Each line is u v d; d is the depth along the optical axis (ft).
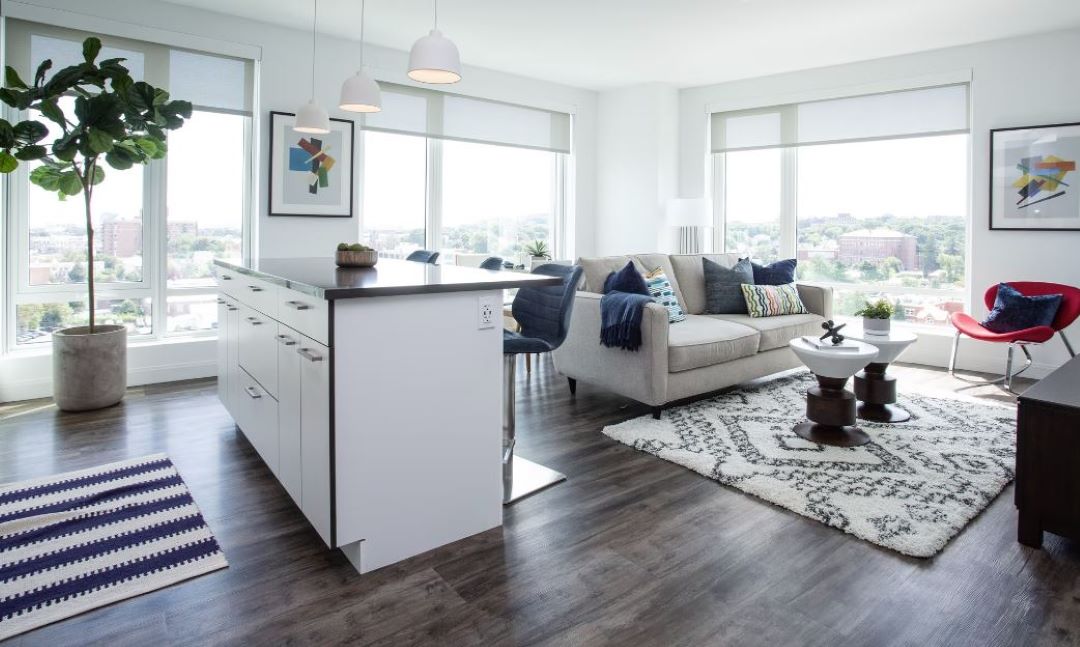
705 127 20.98
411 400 6.48
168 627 5.41
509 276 7.48
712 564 6.48
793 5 13.73
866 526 7.18
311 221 16.05
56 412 11.67
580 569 6.38
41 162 12.94
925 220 17.39
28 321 13.05
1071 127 14.69
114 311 14.01
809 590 5.99
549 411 12.16
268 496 8.08
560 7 13.99
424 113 18.01
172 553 6.60
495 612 5.63
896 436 10.50
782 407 12.24
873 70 17.71
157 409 11.92
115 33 13.23
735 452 9.63
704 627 5.42
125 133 11.60
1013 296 13.99
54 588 5.93
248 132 15.28
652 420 11.34
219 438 10.28
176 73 14.10
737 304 14.85
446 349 6.72
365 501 6.23
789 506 7.80
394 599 5.83
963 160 16.69
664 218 21.07
